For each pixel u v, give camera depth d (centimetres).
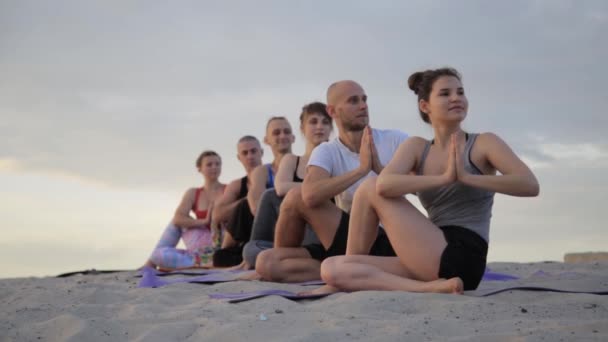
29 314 393
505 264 718
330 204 490
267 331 324
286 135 718
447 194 407
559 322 312
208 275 581
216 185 874
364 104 514
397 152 421
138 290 488
